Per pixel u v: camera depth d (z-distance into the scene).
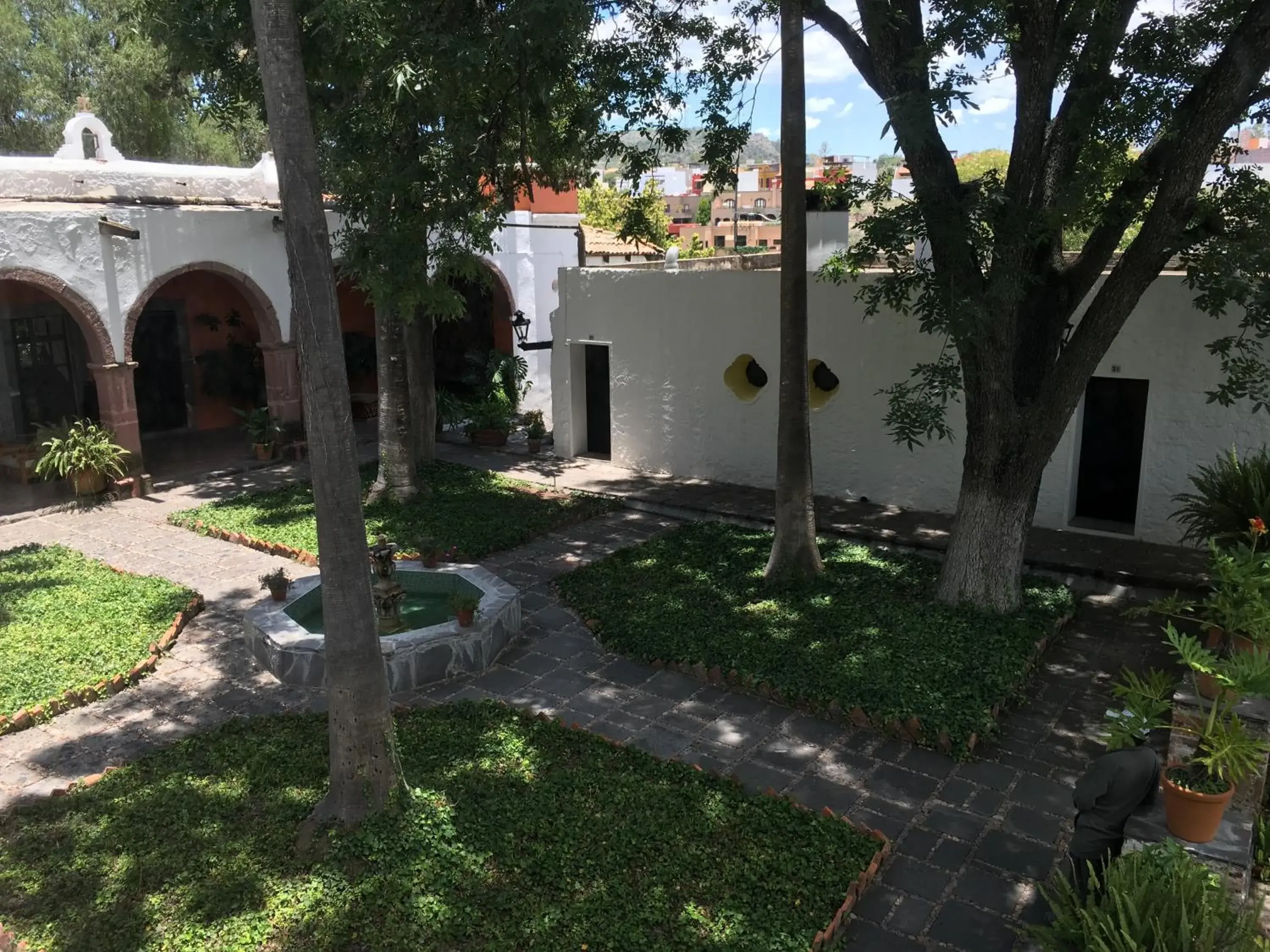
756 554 10.99
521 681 8.23
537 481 14.87
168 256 14.53
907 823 6.14
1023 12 7.45
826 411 13.02
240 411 17.28
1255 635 5.78
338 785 5.85
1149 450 10.77
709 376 14.08
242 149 28.28
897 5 8.07
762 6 9.99
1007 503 8.88
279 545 11.66
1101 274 9.45
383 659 6.03
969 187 7.80
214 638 9.20
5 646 8.59
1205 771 4.78
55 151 24.16
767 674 7.89
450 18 9.33
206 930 5.01
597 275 15.01
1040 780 6.63
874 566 10.47
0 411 16.02
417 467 15.52
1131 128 7.88
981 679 7.70
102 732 7.43
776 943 4.84
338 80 8.80
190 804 6.16
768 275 13.09
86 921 5.09
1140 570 9.99
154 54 22.95
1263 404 9.03
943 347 11.23
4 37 23.22
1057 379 8.29
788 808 6.06
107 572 10.78
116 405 14.16
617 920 4.99
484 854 5.58
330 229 15.81
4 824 6.05
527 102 10.76
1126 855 4.36
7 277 12.75
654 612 9.32
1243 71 6.74
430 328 15.45
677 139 10.66
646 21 10.44
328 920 5.08
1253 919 4.18
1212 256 7.57
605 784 6.32
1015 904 5.35
